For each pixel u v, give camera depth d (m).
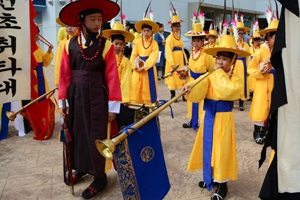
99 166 2.72
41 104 4.36
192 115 4.73
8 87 3.10
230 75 2.72
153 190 2.29
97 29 2.63
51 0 12.13
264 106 4.10
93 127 2.67
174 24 6.25
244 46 6.71
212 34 6.11
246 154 3.86
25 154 3.88
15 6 3.04
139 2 14.24
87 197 2.81
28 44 3.15
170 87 6.72
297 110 1.96
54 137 4.53
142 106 2.96
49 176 3.28
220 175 2.69
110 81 2.67
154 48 5.43
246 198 2.84
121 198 2.85
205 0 16.62
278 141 2.05
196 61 4.66
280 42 1.91
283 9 1.91
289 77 1.95
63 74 2.72
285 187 2.05
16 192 2.96
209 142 2.74
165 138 4.45
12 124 5.24
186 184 3.10
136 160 2.16
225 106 2.71
